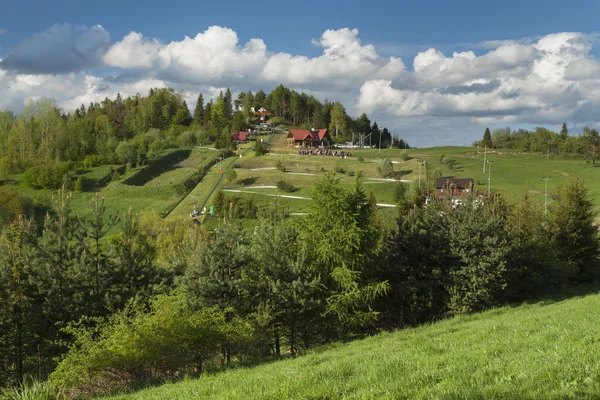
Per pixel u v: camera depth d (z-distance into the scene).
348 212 27.39
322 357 14.20
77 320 22.38
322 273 27.78
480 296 29.58
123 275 25.36
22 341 22.20
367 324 27.86
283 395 7.91
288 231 28.48
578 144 162.50
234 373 13.27
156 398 10.62
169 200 107.56
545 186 109.12
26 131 142.12
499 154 165.62
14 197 88.19
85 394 15.98
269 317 23.81
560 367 7.61
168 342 16.73
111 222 26.95
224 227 27.11
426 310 29.97
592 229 44.31
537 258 37.12
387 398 6.98
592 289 37.62
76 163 136.38
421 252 30.59
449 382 7.44
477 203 36.72
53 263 23.52
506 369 8.02
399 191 97.06
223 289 24.52
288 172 125.25
